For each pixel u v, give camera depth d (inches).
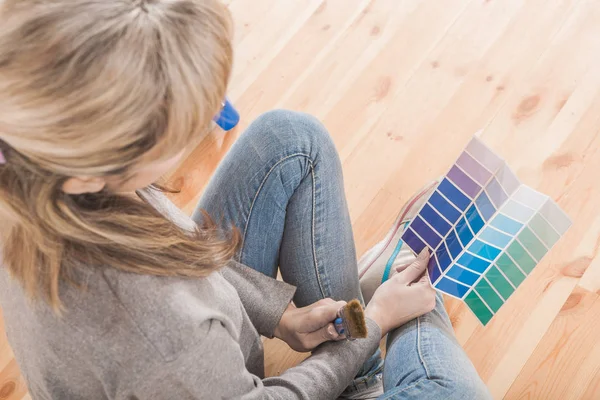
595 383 45.1
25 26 14.3
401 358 34.6
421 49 58.3
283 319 34.2
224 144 56.9
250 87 59.4
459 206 33.4
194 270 22.2
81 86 14.6
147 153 16.9
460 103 55.5
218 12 16.8
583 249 48.8
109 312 19.3
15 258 19.1
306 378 29.7
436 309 37.6
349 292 37.8
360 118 56.5
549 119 53.4
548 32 56.9
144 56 15.0
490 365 46.7
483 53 57.1
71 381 20.7
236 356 23.0
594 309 46.9
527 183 51.5
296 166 34.3
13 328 21.0
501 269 31.7
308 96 58.2
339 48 59.8
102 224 19.0
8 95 14.7
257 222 35.0
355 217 53.1
